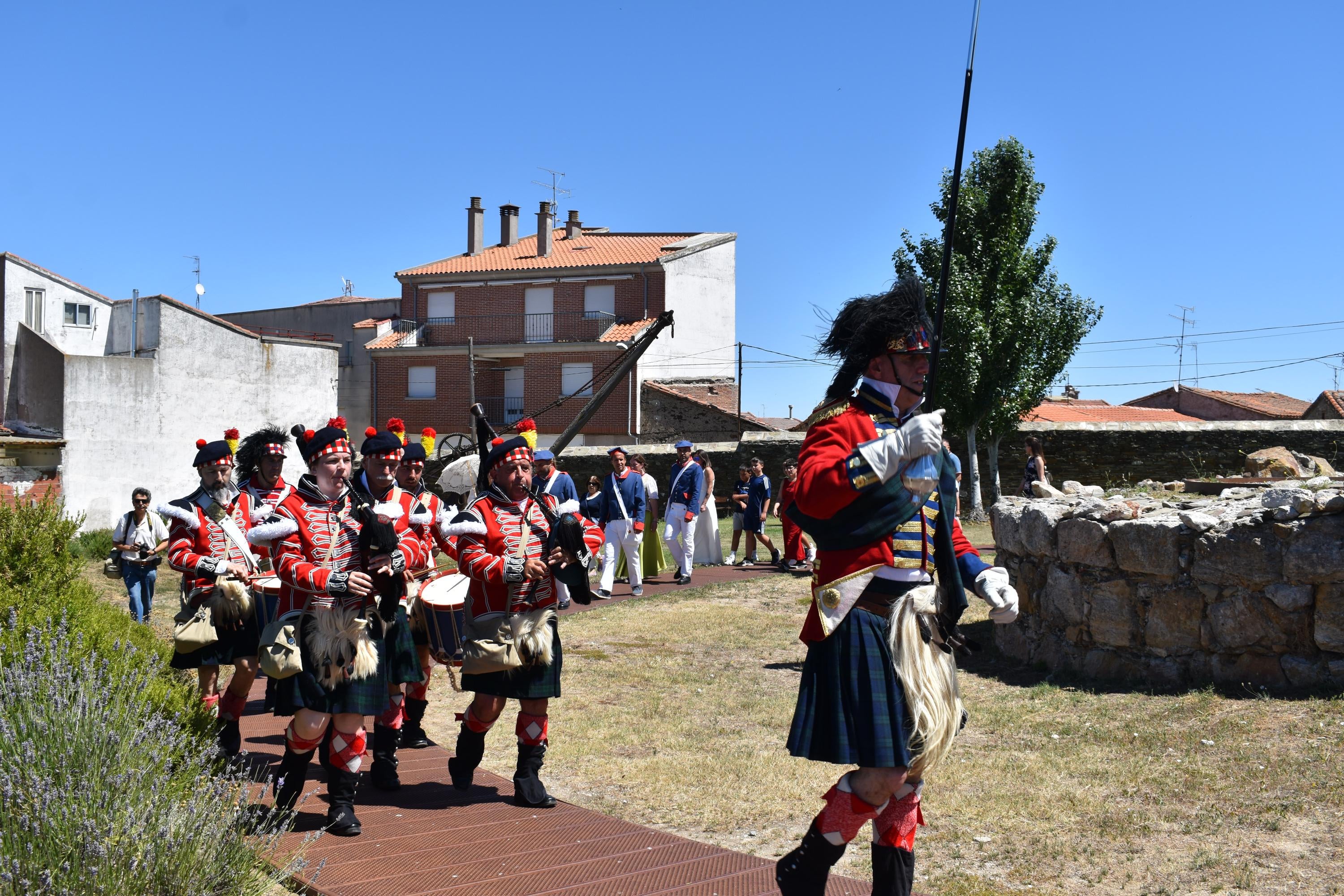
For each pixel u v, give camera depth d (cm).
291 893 433
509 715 830
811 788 627
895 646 332
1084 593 870
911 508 332
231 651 657
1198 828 529
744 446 2833
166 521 673
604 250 4703
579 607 1395
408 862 477
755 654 1070
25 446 3053
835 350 364
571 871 466
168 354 3459
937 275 2384
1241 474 2341
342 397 4934
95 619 698
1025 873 483
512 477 570
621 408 4312
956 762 661
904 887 355
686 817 585
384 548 511
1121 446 2459
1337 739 634
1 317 3434
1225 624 772
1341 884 455
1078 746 682
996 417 2366
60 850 364
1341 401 3409
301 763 526
